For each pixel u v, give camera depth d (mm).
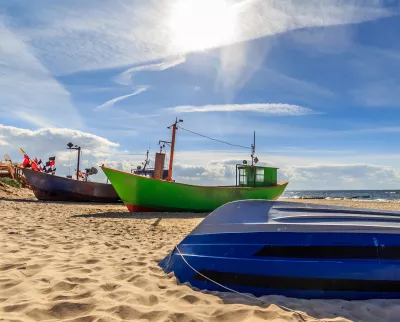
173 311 3027
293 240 3730
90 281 3879
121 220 10992
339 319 2943
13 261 4566
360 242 3623
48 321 2826
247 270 3721
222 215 4266
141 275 4141
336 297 3465
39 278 3871
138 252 5633
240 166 19281
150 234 7895
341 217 4062
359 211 4297
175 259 4309
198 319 2889
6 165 32906
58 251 5449
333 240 3664
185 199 15469
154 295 3480
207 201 16062
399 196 71250
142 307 3135
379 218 4023
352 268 3502
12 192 24672
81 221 10141
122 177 14414
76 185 21781
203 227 4312
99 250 5715
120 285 3768
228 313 3025
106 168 14445
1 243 5785
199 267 3971
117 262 4871
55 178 21375
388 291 3463
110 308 3082
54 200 21766
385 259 3545
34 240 6266
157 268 4523
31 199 22109
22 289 3512
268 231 3855
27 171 21000
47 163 23938
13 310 2969
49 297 3314
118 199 23031
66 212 13320
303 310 3152
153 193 14812
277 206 4273
